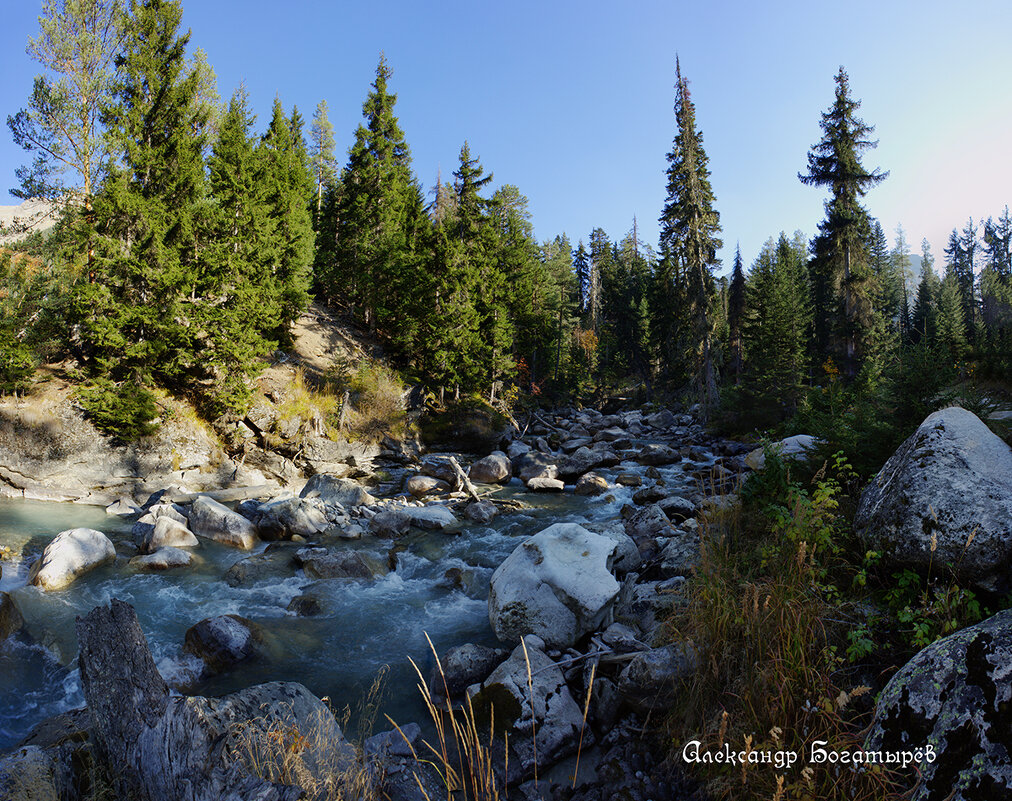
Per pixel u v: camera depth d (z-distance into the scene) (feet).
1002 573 14.96
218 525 47.06
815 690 13.65
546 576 26.20
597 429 128.67
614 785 16.12
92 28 82.69
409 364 118.32
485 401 114.62
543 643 24.00
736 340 179.32
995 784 9.36
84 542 37.50
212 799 10.69
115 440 69.92
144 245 76.28
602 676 20.49
